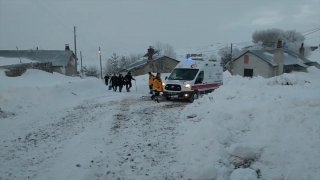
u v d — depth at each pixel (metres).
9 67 19.45
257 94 11.49
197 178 5.38
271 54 46.06
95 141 7.49
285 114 7.96
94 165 5.88
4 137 7.80
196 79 16.08
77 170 5.56
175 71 17.00
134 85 26.36
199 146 6.82
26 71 21.08
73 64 43.50
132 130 8.69
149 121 9.95
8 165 5.85
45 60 39.47
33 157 6.32
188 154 6.49
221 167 5.66
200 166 5.75
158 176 5.51
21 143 7.29
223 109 10.11
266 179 5.30
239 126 8.16
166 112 11.76
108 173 5.59
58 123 9.57
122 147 7.09
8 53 41.84
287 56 48.22
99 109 12.49
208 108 11.11
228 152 6.51
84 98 16.69
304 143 6.38
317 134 6.69
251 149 6.33
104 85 26.48
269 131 7.42
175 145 7.25
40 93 14.45
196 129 8.05
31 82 17.25
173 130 8.70
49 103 13.95
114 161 6.16
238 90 12.62
